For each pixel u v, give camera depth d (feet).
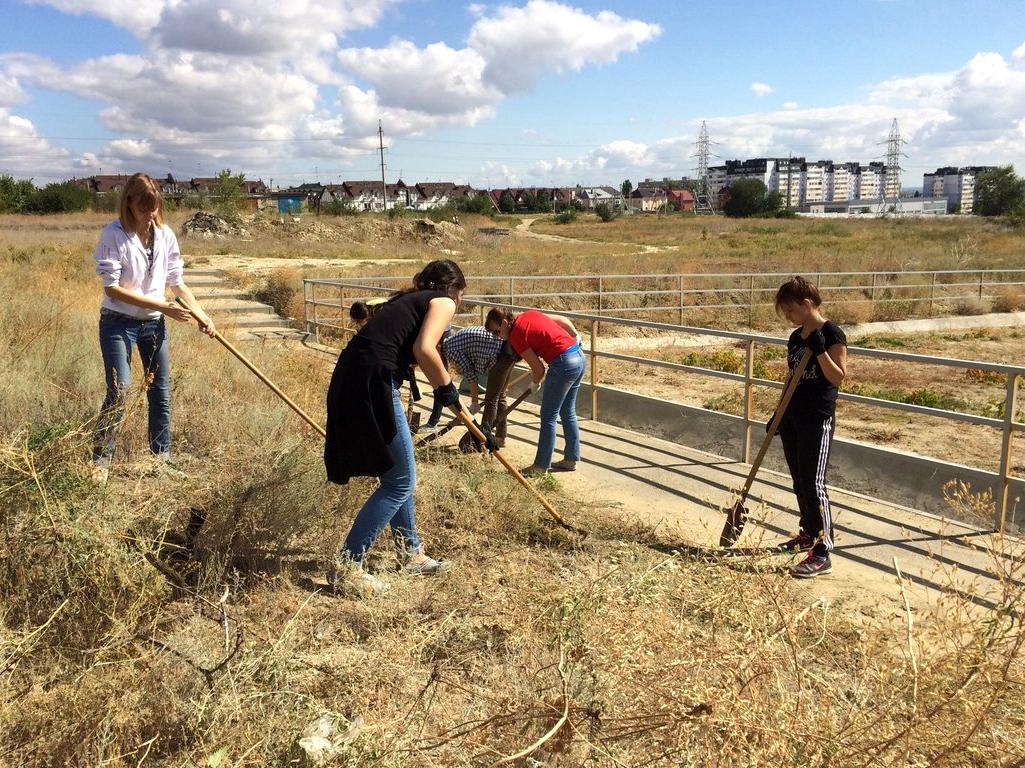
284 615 10.50
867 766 6.26
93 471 10.61
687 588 8.43
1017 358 47.60
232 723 7.30
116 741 7.35
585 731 7.25
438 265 12.00
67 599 8.73
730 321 60.18
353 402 11.16
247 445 15.07
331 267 76.95
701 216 373.40
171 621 9.73
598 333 53.26
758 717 6.64
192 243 101.45
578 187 568.00
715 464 19.98
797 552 10.57
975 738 6.53
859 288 63.52
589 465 19.72
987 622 7.20
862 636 9.12
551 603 9.32
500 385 18.80
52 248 67.21
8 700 7.66
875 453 17.85
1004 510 15.20
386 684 8.53
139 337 14.76
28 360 19.30
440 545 13.55
